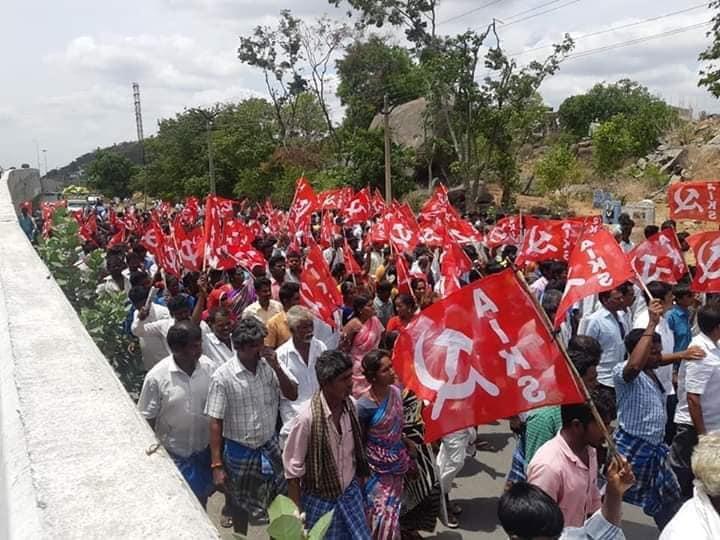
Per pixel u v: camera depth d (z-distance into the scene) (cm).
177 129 5200
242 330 480
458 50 2992
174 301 646
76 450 221
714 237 697
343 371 411
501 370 345
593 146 4009
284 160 4381
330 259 1261
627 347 529
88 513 182
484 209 3416
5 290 518
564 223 985
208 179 4803
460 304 350
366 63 4747
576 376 336
